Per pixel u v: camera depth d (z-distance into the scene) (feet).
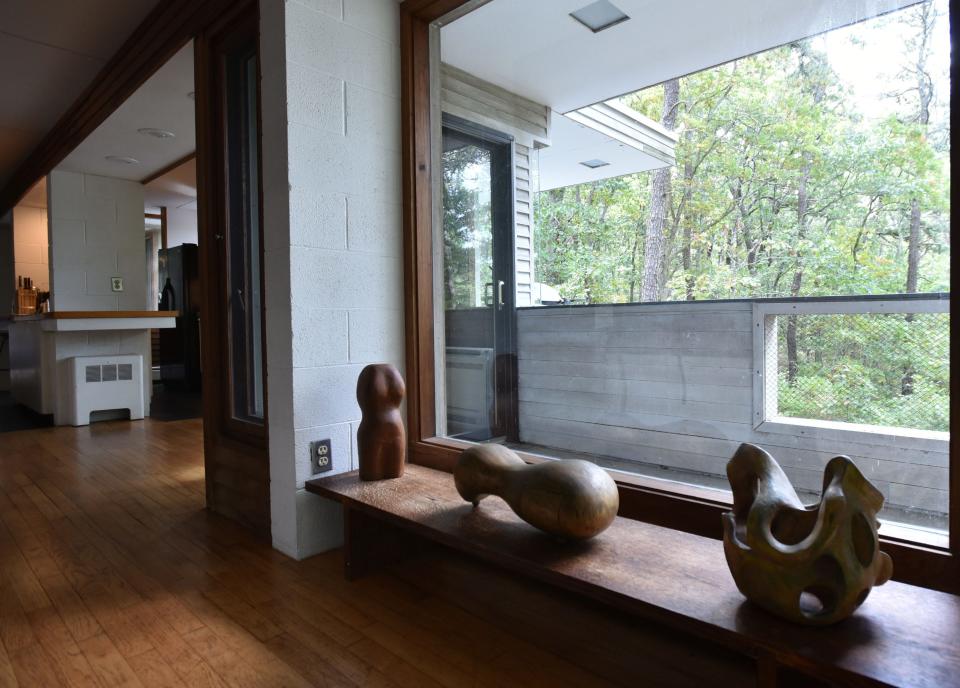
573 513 3.97
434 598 5.16
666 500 4.83
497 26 6.53
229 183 7.43
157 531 6.89
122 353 15.53
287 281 5.87
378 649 4.34
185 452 11.21
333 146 6.15
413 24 6.79
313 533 6.11
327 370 6.15
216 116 7.55
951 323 3.56
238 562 5.95
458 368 7.18
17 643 4.44
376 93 6.57
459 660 4.19
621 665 4.13
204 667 4.11
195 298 20.90
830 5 4.34
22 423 14.49
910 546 3.66
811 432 4.65
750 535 3.08
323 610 4.94
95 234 16.22
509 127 6.68
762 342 4.97
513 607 4.99
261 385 7.09
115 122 12.08
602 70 5.95
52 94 11.98
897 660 2.63
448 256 7.23
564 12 6.09
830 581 2.88
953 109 3.56
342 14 6.23
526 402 6.99
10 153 15.97
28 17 8.92
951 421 3.54
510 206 6.80
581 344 6.43
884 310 4.07
